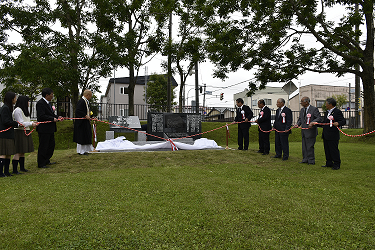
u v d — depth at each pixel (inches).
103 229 112.6
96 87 535.8
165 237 106.3
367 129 567.5
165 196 157.1
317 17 475.2
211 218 124.6
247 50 506.3
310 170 244.4
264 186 182.7
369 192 165.2
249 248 98.9
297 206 141.1
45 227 113.9
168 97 669.3
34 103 674.8
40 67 415.5
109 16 533.3
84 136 293.1
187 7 574.9
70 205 140.7
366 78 552.4
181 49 581.9
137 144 409.7
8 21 470.6
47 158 260.8
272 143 582.2
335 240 105.0
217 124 693.3
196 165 271.1
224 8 459.8
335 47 533.0
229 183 187.9
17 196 155.9
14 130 226.1
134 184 183.3
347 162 286.0
